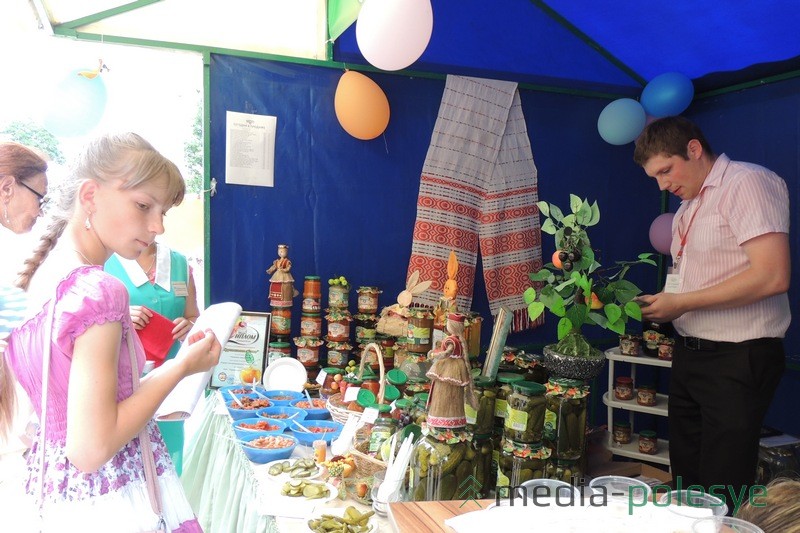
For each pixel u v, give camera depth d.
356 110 3.17
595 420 3.97
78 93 2.76
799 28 2.88
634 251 4.02
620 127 3.48
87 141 1.21
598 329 3.94
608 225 3.94
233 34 3.13
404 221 3.48
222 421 2.38
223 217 3.16
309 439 2.19
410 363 2.45
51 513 1.11
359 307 3.23
